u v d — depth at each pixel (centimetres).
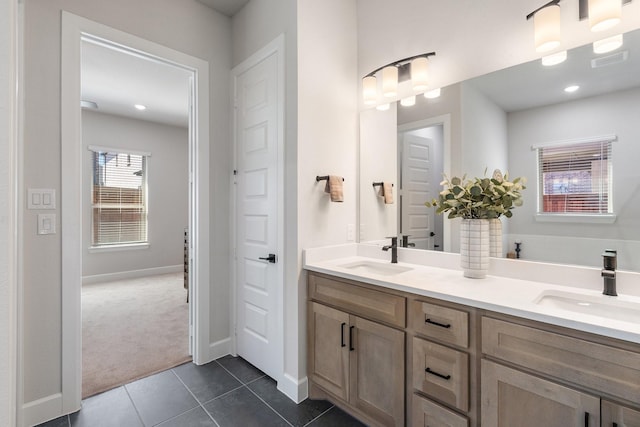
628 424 93
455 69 185
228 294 258
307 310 201
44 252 175
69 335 182
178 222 588
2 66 54
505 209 157
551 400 107
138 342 278
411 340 147
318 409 188
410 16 206
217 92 250
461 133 182
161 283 495
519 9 160
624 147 134
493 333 120
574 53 145
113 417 179
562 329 105
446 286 145
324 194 212
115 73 346
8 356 54
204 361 240
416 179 203
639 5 131
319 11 210
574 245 145
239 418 179
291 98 200
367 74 230
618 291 133
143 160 549
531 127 157
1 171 53
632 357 93
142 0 212
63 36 180
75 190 184
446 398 134
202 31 242
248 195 239
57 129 178
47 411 175
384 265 203
